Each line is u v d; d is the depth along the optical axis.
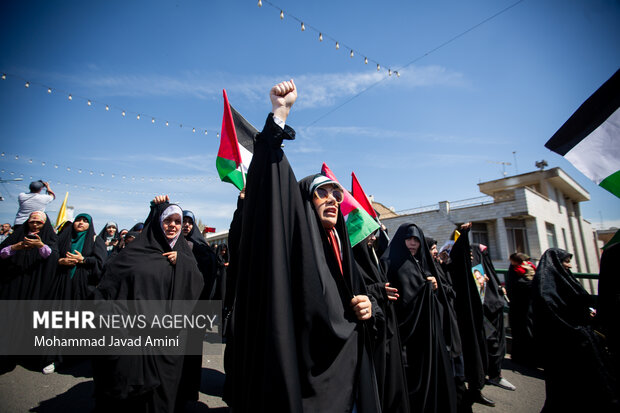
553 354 2.57
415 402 2.59
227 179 2.96
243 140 3.22
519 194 17.08
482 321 3.48
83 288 4.26
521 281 4.70
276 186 1.28
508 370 4.57
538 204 18.05
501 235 17.44
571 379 2.44
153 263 2.47
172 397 2.23
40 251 3.91
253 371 1.15
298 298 1.26
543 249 17.12
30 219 3.84
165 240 2.68
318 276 1.31
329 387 1.25
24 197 4.53
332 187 1.76
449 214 19.39
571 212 24.22
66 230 4.49
